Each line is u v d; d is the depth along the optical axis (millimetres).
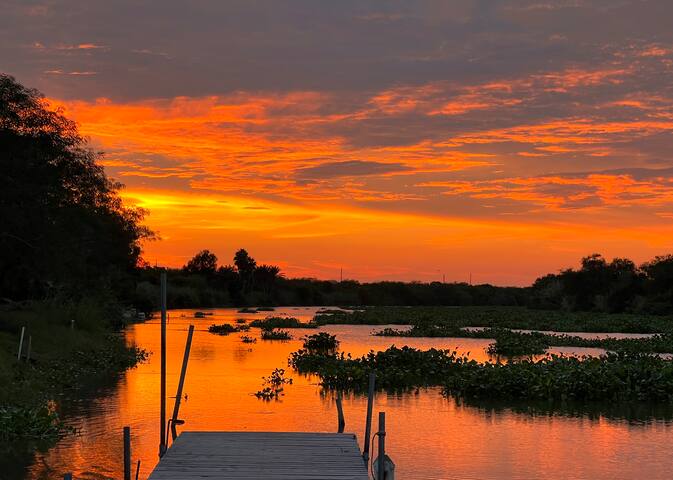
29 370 26516
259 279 146750
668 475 15445
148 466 15453
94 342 39531
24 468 15289
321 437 14188
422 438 18609
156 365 33531
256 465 11992
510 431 19500
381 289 173125
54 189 36031
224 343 46719
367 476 11367
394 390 26828
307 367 32938
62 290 48406
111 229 54688
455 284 186125
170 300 115750
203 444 13531
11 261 38188
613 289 107500
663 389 24641
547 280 137875
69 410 21641
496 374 25875
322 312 102375
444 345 48219
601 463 16312
